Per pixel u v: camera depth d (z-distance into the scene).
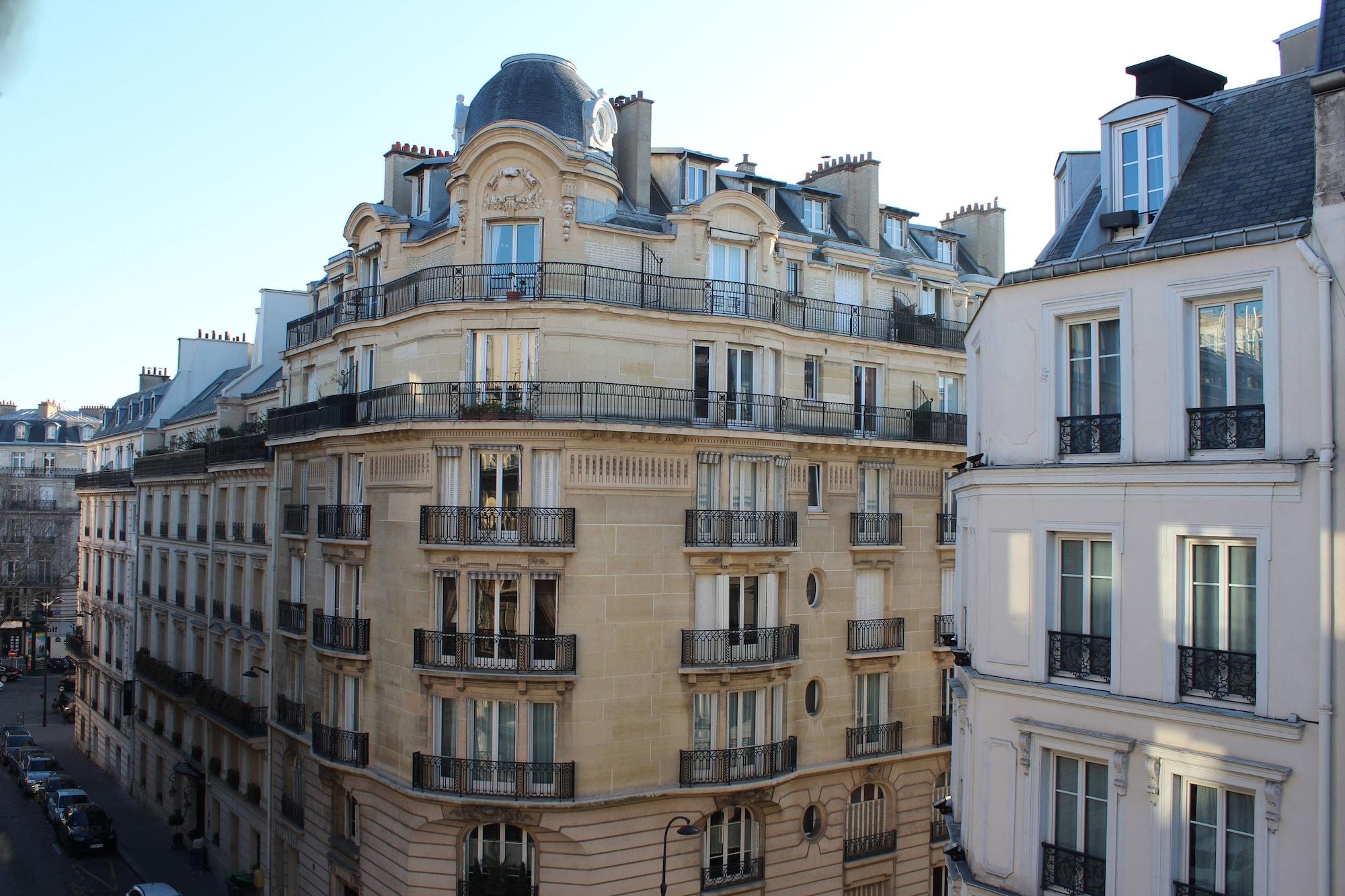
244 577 43.59
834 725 33.25
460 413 28.73
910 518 35.88
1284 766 13.40
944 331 38.03
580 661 28.06
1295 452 13.59
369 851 31.50
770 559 31.11
